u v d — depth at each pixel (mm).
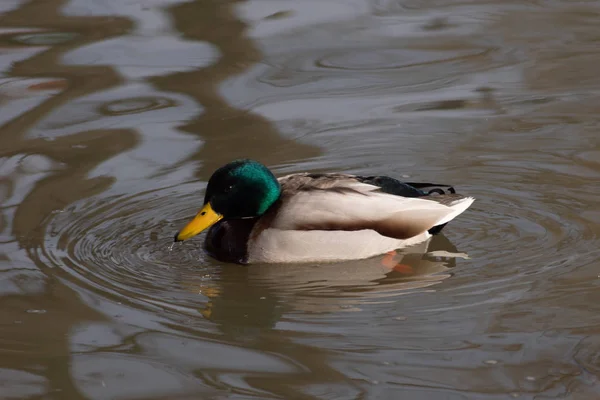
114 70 17250
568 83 16469
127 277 11062
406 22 19422
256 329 9836
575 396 8305
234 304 10445
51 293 10586
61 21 19516
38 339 9617
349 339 9531
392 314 10055
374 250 11422
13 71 17188
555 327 9539
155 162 14109
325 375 8859
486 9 20016
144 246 11875
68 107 15844
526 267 10945
